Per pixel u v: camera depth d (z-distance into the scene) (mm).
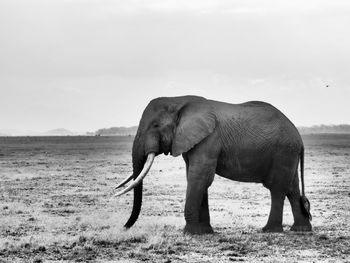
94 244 15438
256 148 16797
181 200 25094
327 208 22688
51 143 116750
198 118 16469
